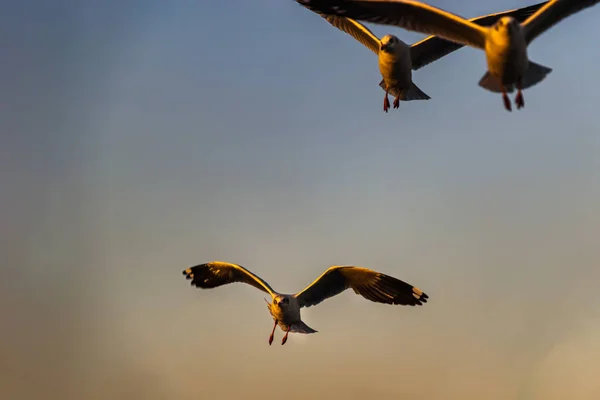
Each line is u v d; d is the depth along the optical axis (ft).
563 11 43.75
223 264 62.44
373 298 60.39
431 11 44.34
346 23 61.31
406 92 59.57
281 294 59.41
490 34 41.14
